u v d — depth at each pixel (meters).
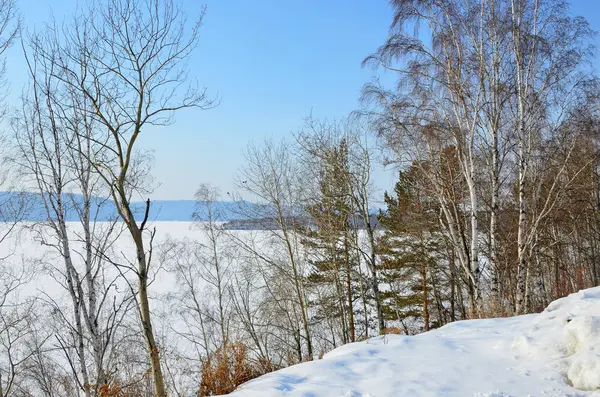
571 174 15.02
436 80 12.41
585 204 18.14
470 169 12.21
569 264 22.70
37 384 13.16
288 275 14.56
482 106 12.24
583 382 4.89
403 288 20.48
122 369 13.27
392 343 7.36
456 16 12.24
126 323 15.12
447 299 21.06
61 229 10.98
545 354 5.78
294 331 14.37
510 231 15.84
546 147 12.68
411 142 13.25
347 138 16.42
